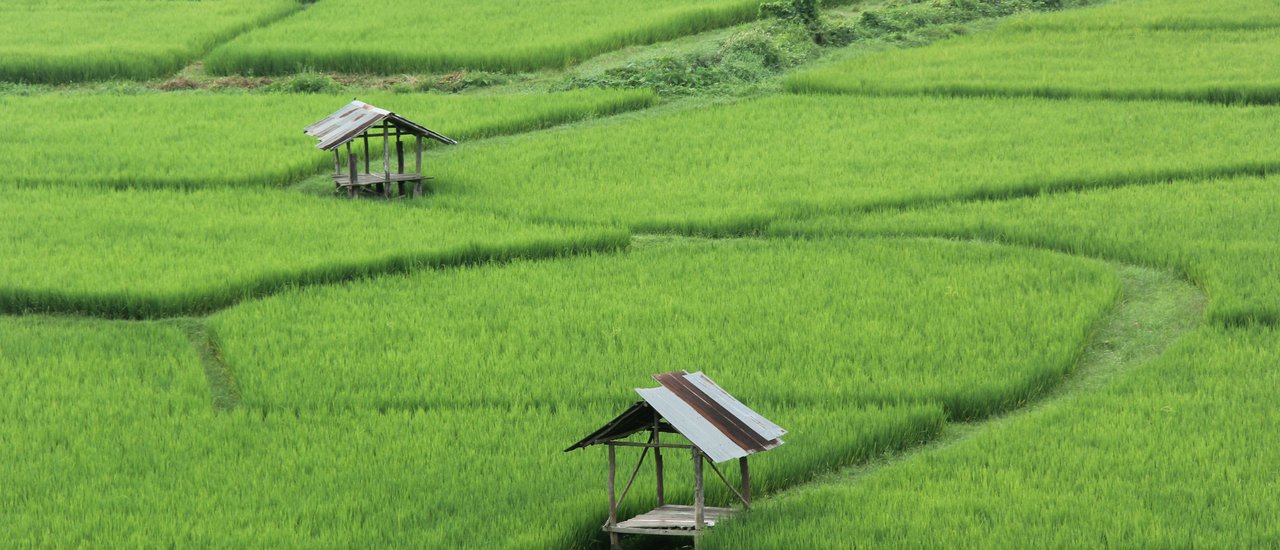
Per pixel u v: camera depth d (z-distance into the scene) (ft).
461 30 106.63
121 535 32.83
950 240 59.11
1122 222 58.90
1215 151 70.49
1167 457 35.78
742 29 102.01
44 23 112.98
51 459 37.93
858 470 37.88
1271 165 67.36
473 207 65.62
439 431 39.70
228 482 36.24
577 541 33.45
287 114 85.97
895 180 68.13
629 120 84.28
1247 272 50.34
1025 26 104.78
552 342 46.96
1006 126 78.38
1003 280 52.42
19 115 86.07
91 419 40.81
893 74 90.53
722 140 77.97
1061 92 85.40
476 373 44.09
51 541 32.55
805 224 61.11
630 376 43.55
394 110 85.61
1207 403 39.73
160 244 59.00
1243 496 32.96
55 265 55.36
